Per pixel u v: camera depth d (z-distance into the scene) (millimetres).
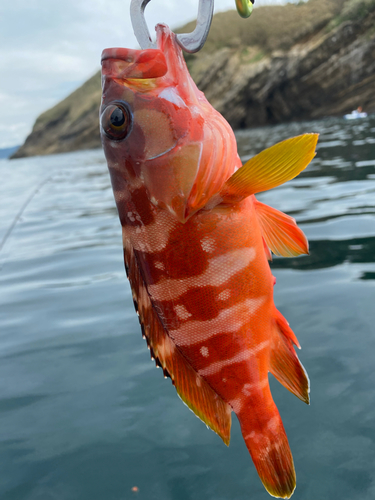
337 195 1226
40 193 2377
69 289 843
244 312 237
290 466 240
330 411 425
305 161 209
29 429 463
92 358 585
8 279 947
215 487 366
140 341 612
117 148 233
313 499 342
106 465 402
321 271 742
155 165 227
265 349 245
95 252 1058
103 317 702
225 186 223
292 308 628
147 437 431
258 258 239
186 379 244
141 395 494
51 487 385
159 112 227
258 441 243
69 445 433
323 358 503
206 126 231
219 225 229
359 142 2344
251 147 2877
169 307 238
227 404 247
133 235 239
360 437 390
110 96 234
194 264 231
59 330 678
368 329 542
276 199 1293
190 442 417
